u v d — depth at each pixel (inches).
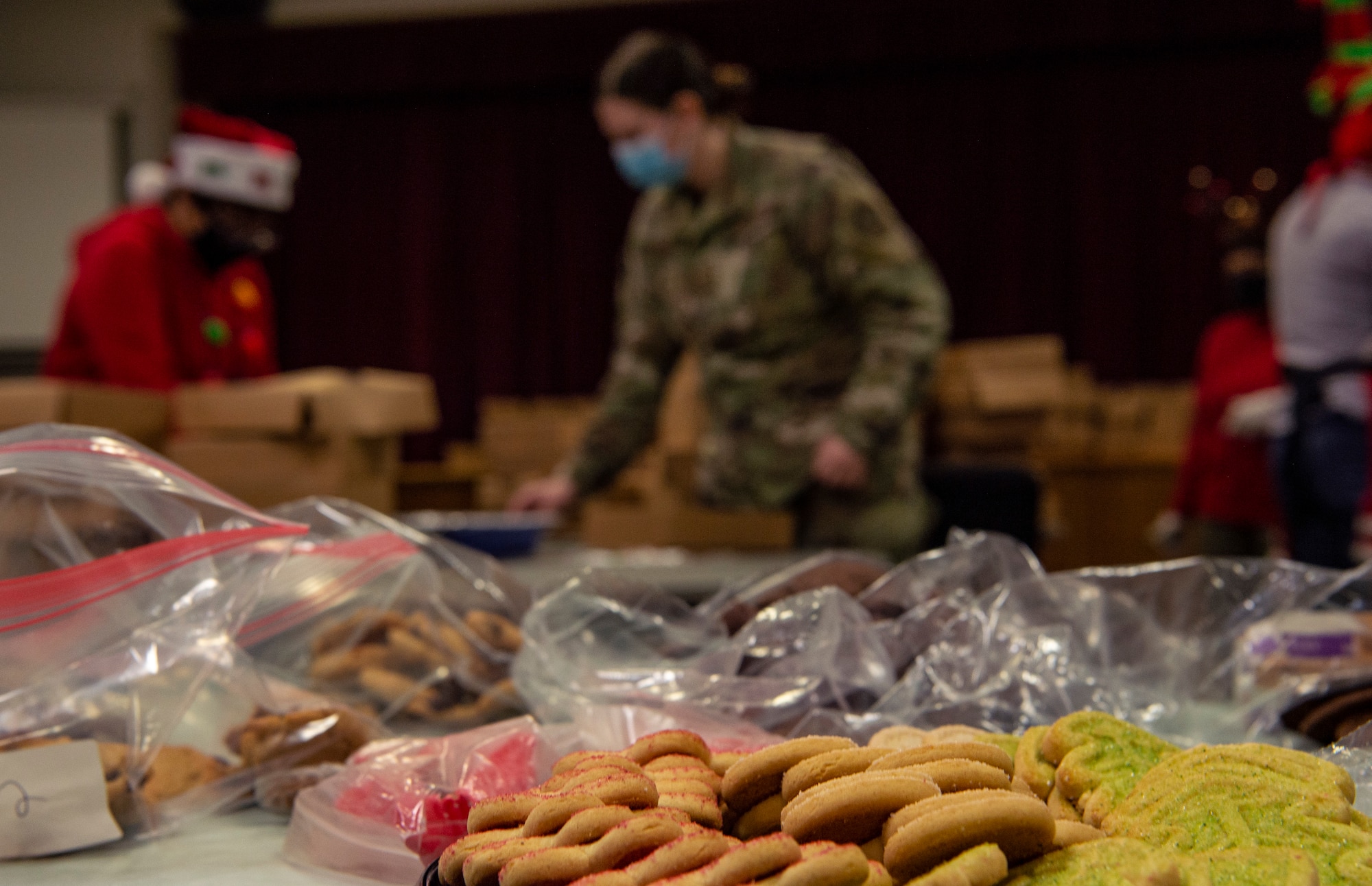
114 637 24.0
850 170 81.0
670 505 79.4
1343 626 29.3
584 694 28.0
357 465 70.2
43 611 23.5
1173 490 149.4
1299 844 17.5
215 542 24.7
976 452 144.3
